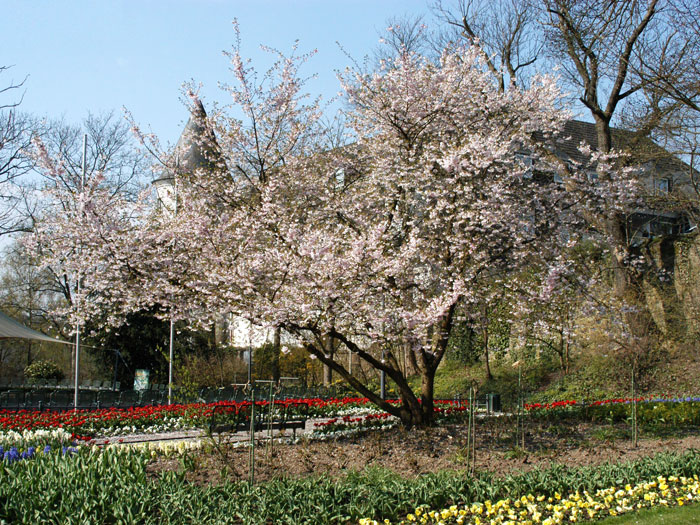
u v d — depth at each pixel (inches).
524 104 457.4
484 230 404.2
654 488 258.7
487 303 440.5
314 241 345.7
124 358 997.8
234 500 220.2
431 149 414.9
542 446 354.6
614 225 685.9
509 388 759.7
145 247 363.3
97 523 195.5
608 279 736.3
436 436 374.3
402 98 419.8
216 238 366.6
